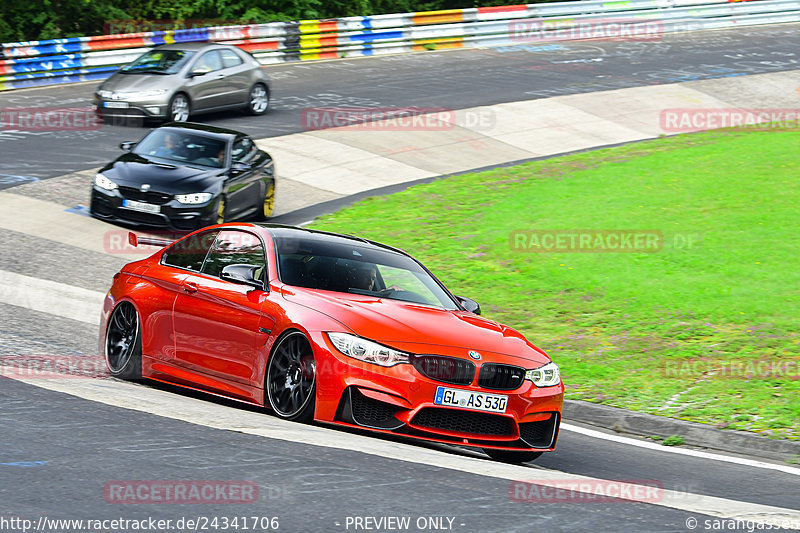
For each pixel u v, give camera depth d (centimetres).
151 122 7500
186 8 12144
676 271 4331
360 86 9225
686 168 6219
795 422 2780
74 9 11675
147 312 2619
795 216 5044
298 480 1670
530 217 5322
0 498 1476
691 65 10575
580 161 6838
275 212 5625
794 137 7094
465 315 2495
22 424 1916
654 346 3500
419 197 5934
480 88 9275
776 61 10894
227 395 2402
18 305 3525
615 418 2892
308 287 2403
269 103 8369
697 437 2736
